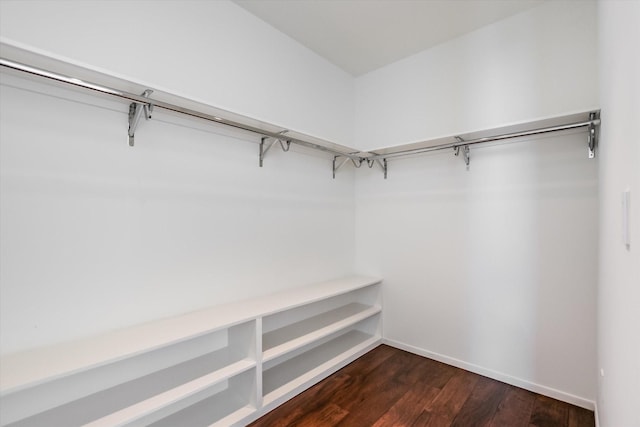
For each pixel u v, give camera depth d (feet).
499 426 6.03
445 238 8.71
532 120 6.15
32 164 4.57
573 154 6.74
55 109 4.76
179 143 6.20
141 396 5.02
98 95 5.06
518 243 7.47
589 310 6.56
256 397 6.15
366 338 9.90
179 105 5.37
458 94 8.38
